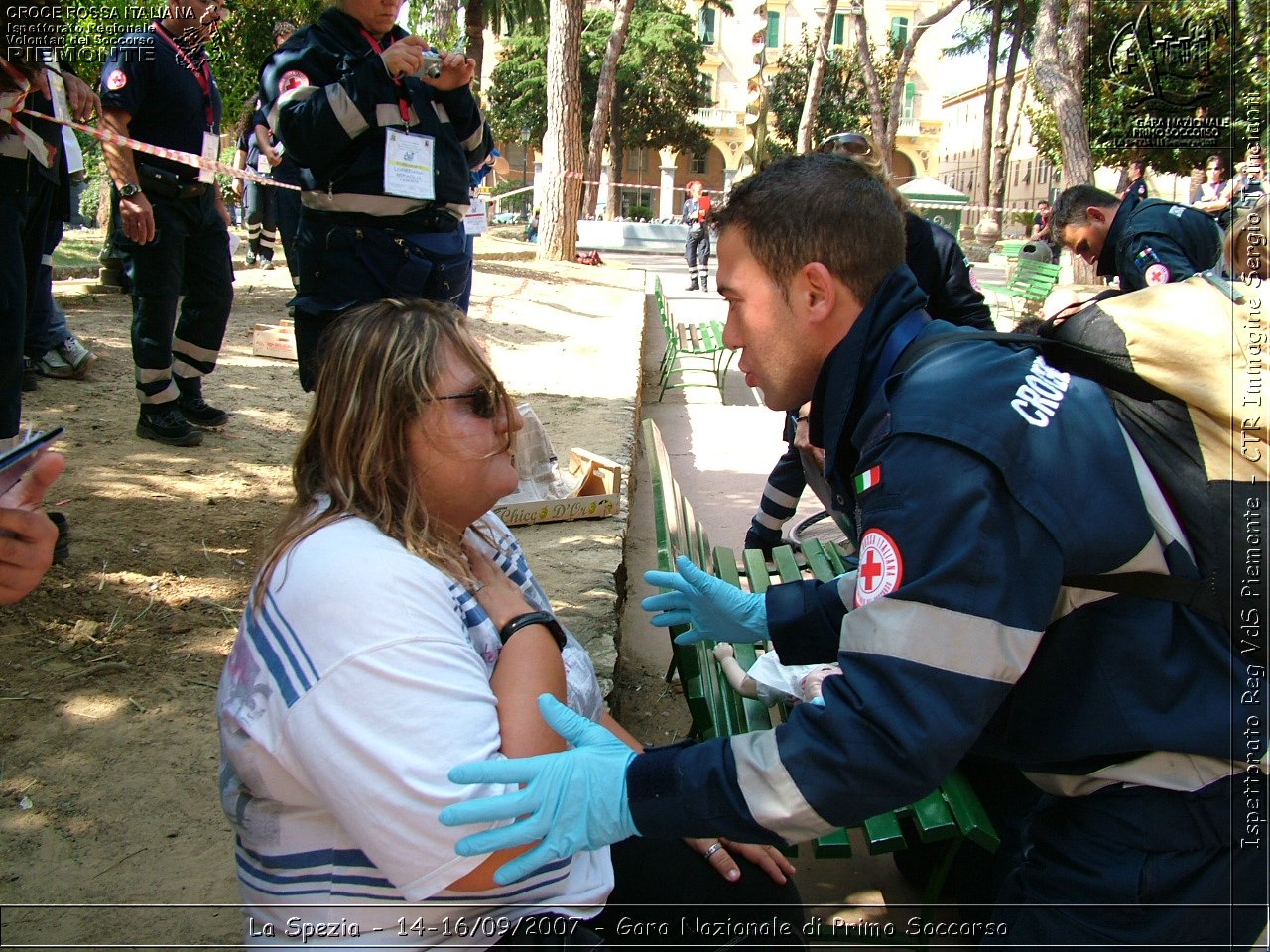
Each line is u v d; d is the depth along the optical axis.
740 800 1.54
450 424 1.70
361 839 1.55
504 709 1.69
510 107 46.75
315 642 1.55
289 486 4.75
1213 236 4.58
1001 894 1.83
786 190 1.75
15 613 3.31
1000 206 41.66
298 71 3.61
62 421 5.29
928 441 1.56
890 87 50.12
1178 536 1.63
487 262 16.91
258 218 11.77
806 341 1.80
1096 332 1.71
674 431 8.36
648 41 46.09
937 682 1.49
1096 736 1.64
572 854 1.63
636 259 27.94
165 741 2.75
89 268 11.32
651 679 3.97
